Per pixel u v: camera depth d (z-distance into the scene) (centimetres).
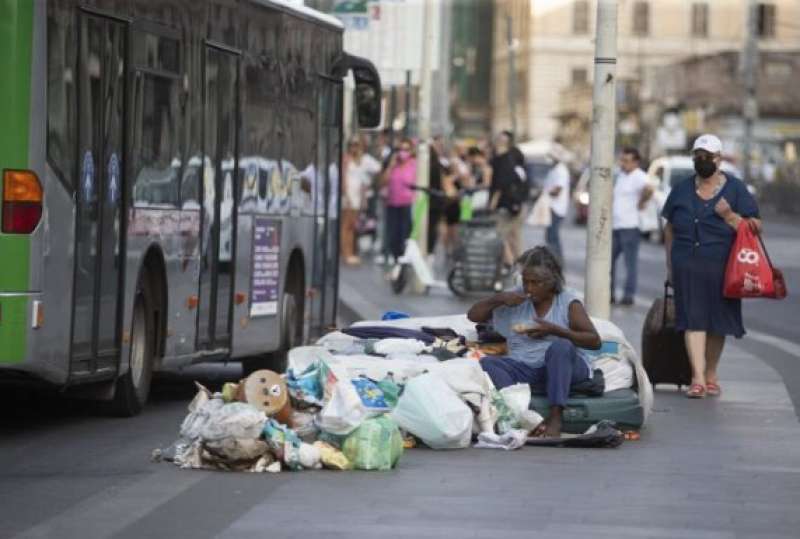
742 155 12800
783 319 4266
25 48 1866
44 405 2317
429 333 2206
